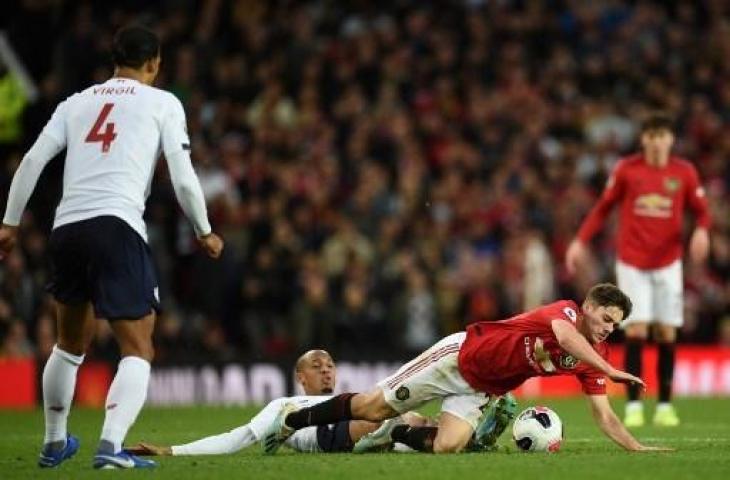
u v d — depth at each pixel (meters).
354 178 74.62
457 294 68.69
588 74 84.12
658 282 46.28
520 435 32.78
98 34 76.50
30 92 71.69
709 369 67.44
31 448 36.69
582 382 32.41
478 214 73.75
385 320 66.81
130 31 29.25
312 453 32.41
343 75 80.06
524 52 84.25
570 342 30.38
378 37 82.31
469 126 78.88
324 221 70.62
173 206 68.56
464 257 70.38
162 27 79.44
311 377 33.72
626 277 46.22
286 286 67.25
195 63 77.69
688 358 67.25
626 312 31.05
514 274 69.50
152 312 28.06
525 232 71.62
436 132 78.44
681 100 83.62
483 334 31.64
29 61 76.75
